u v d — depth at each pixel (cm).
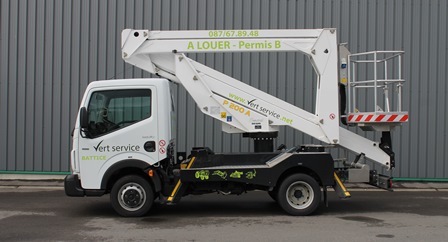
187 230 596
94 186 657
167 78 730
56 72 1087
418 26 1091
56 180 1073
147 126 661
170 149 688
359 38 1087
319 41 719
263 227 614
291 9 1083
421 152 1091
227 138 1090
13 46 1088
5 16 1087
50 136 1091
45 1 1082
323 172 685
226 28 1080
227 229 602
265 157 693
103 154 657
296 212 684
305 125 721
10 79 1090
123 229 600
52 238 552
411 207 777
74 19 1084
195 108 1091
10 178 1074
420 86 1091
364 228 609
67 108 1088
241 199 857
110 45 1084
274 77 1086
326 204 692
